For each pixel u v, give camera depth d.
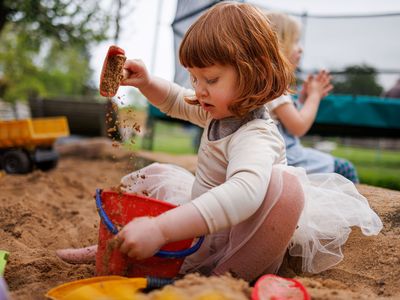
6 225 2.03
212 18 1.34
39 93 10.36
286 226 1.26
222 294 0.93
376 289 1.32
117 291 1.03
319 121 5.09
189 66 1.35
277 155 1.35
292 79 1.49
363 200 1.54
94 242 1.89
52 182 3.15
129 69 1.64
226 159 1.38
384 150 12.16
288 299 1.06
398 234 1.52
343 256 1.47
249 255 1.28
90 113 5.98
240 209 1.17
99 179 3.55
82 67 11.09
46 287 1.30
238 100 1.32
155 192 1.62
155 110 5.55
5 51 9.10
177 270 1.26
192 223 1.15
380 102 5.04
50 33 4.49
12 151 3.72
